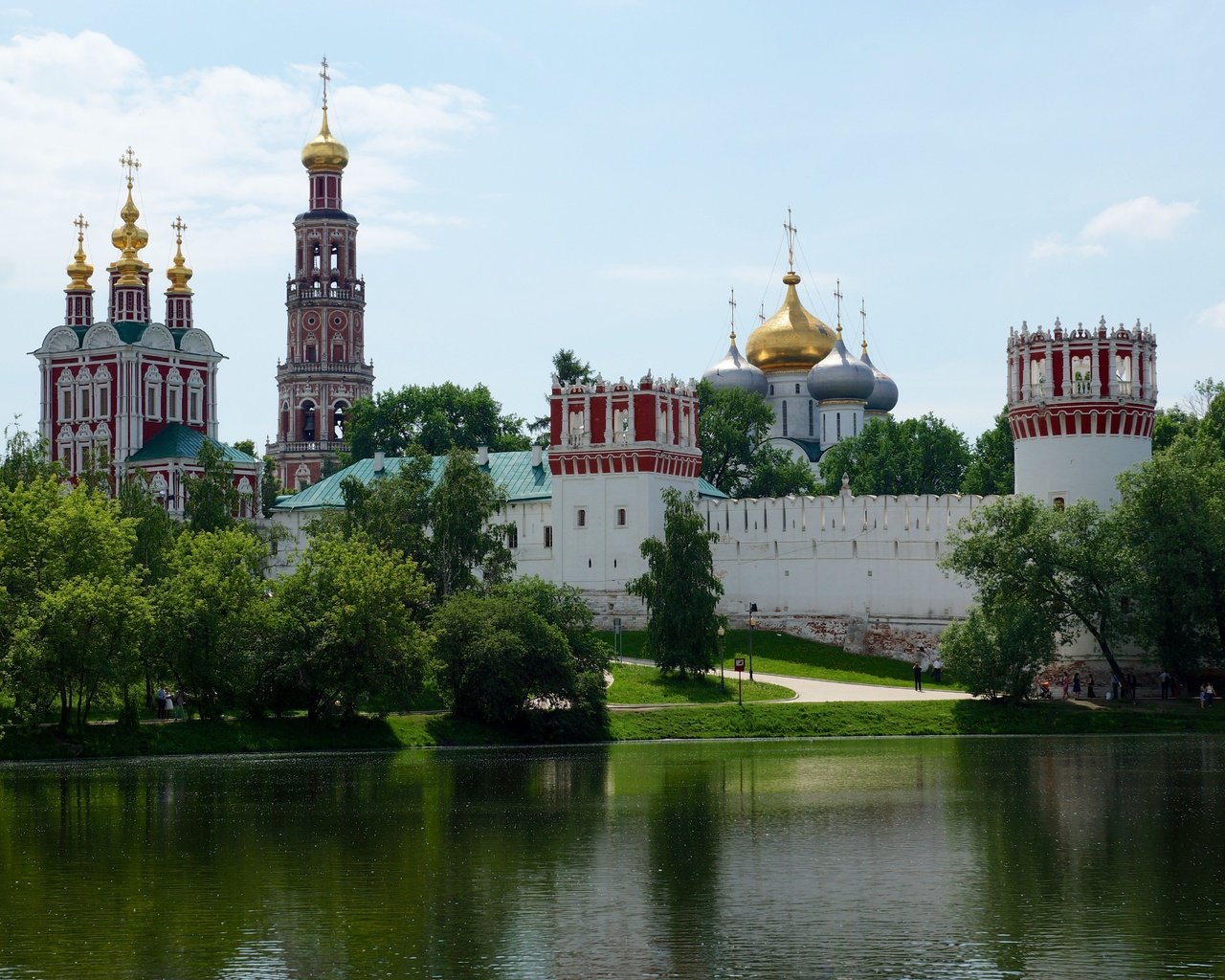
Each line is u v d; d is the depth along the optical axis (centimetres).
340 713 11975
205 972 4991
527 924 5575
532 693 12038
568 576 16588
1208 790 8888
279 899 5978
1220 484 13325
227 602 11394
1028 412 14938
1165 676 13338
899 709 12744
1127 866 6588
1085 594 13088
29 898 6006
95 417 19262
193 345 19650
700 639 13700
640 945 5294
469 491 14188
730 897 6003
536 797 8650
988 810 8150
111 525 11294
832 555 15788
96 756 10612
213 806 8331
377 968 5038
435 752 11194
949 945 5281
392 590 11488
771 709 12694
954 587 15238
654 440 16338
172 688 12169
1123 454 14775
